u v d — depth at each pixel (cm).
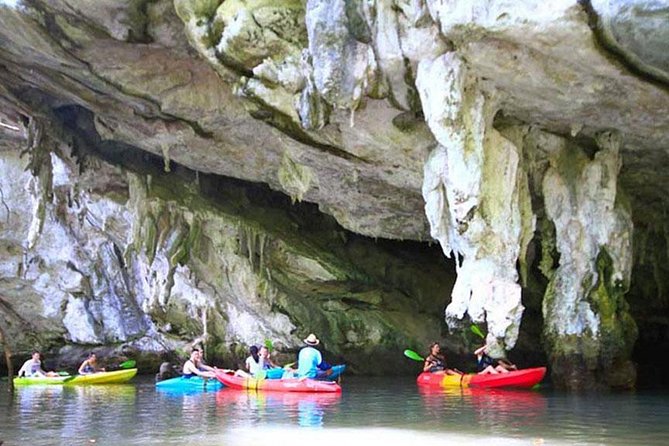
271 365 1326
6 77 1227
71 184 1548
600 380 1120
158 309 1694
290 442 646
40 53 1084
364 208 1342
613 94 860
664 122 929
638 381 1388
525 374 1204
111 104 1214
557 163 1056
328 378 1361
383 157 1085
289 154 1150
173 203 1501
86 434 710
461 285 958
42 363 1861
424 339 1700
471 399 1023
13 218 1691
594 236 1055
